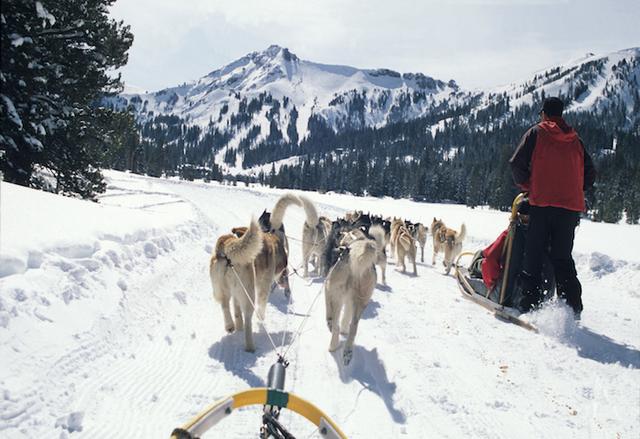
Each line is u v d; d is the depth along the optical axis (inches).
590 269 450.9
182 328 250.8
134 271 295.9
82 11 503.2
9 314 174.9
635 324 285.4
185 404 172.2
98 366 187.2
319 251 423.5
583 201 280.5
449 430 167.0
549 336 261.1
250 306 230.4
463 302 339.3
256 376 201.5
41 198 348.5
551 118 290.5
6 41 421.1
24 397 150.0
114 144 608.1
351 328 224.2
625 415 178.2
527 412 180.7
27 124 461.1
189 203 876.6
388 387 199.0
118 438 146.3
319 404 181.2
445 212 1328.7
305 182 5767.7
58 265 225.1
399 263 502.0
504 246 315.0
